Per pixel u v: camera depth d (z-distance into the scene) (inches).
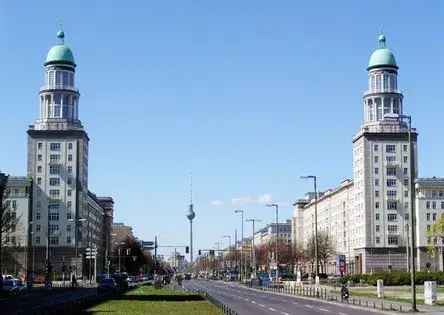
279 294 4387.3
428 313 2420.0
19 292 4547.2
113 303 2965.1
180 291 4500.5
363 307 2832.2
